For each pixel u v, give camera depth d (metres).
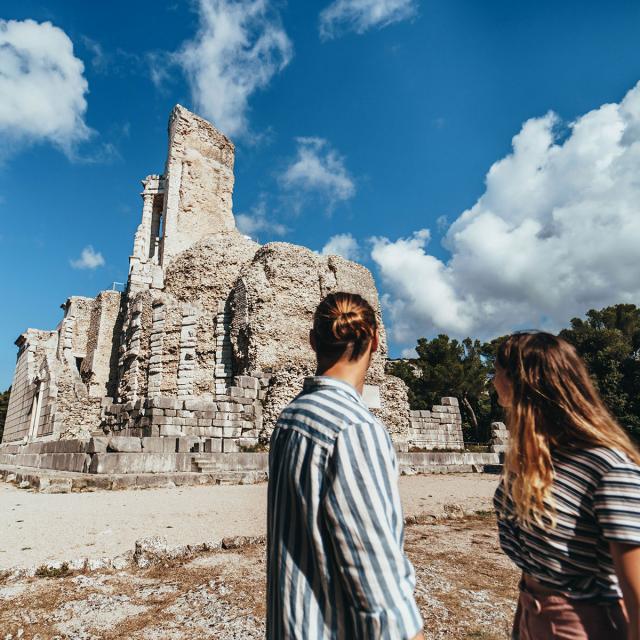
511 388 2.34
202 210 35.44
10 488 13.98
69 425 24.02
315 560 1.62
